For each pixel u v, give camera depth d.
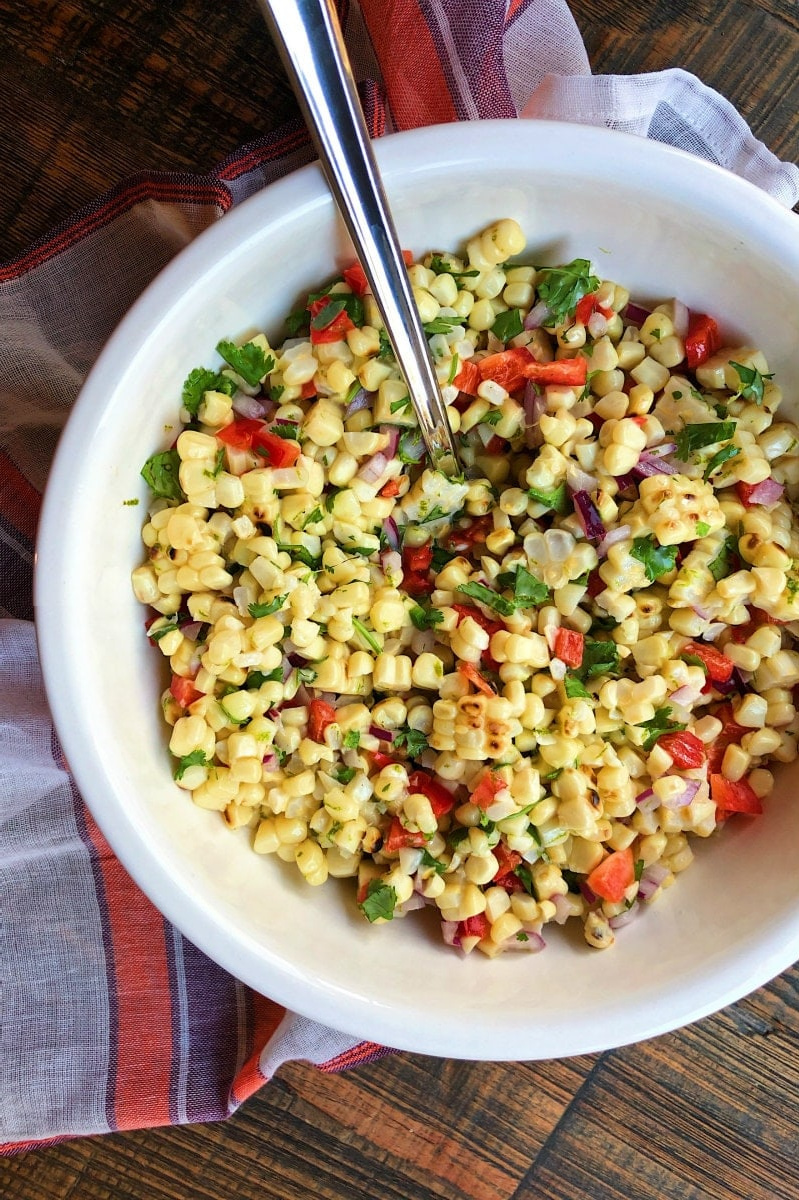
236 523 0.45
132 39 0.51
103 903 0.54
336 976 0.45
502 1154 0.57
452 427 0.47
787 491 0.49
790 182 0.52
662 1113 0.57
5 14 0.51
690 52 0.53
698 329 0.48
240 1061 0.55
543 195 0.45
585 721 0.47
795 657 0.49
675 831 0.49
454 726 0.46
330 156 0.41
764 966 0.46
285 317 0.47
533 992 0.47
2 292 0.50
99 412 0.43
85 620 0.44
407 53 0.50
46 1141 0.55
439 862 0.48
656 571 0.47
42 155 0.51
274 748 0.47
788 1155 0.57
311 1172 0.57
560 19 0.51
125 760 0.44
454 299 0.47
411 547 0.49
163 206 0.49
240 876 0.47
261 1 0.38
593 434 0.48
